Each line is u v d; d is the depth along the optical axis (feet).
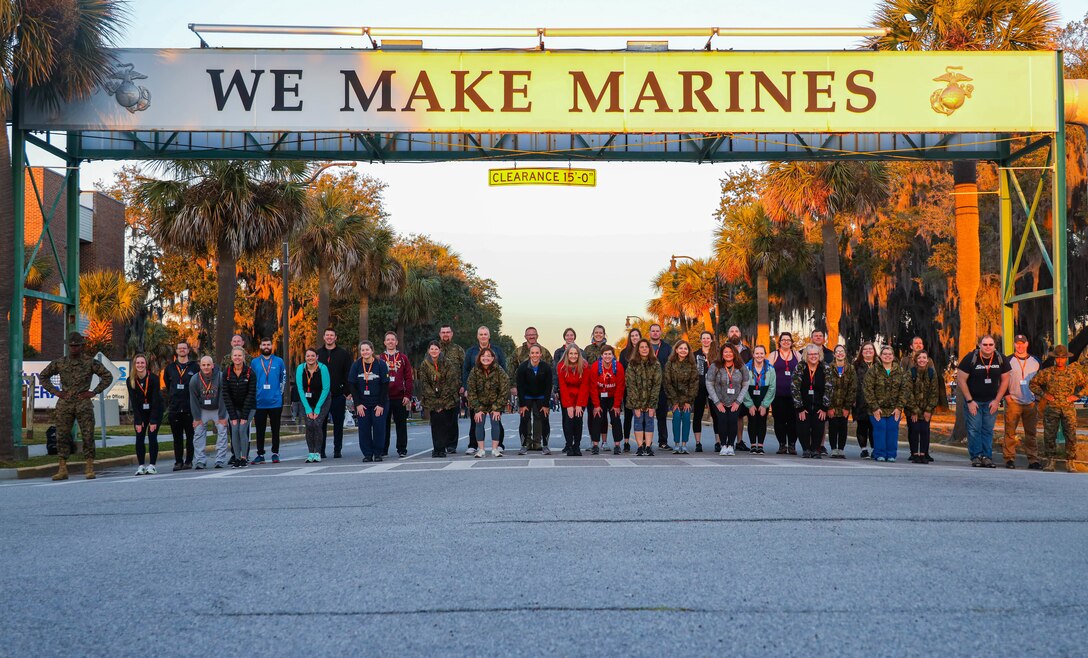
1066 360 45.91
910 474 37.73
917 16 72.59
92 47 57.36
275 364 51.06
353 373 49.52
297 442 88.53
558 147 67.82
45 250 136.26
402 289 150.10
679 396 50.55
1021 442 59.11
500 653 13.30
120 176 187.93
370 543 21.76
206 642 14.10
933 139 68.23
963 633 14.08
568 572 18.29
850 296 136.67
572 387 48.96
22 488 39.06
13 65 54.08
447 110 61.77
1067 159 99.45
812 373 49.49
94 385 60.64
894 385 48.29
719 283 172.04
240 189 88.99
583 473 37.14
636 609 15.49
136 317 173.68
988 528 23.00
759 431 51.96
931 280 121.80
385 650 13.52
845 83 62.18
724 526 23.31
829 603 15.81
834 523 23.73
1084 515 25.12
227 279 90.99
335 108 61.72
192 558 20.44
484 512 26.18
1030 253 104.83
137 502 31.35
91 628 14.96
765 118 62.03
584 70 62.03
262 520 25.84
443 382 50.49
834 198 104.78
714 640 13.80
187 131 60.95
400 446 53.52
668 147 68.18
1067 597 16.14
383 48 62.28
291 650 13.62
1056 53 62.08
